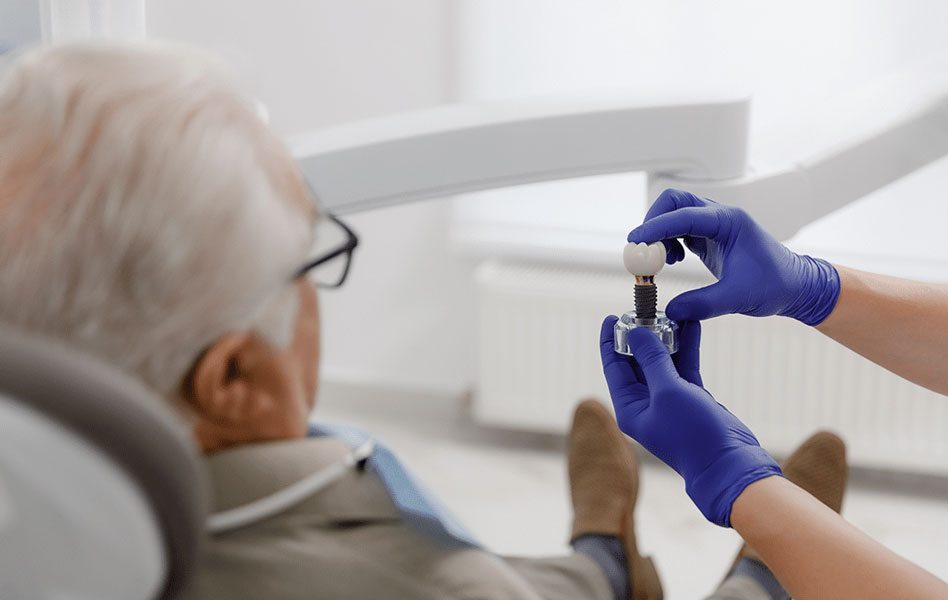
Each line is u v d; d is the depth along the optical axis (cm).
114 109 44
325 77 273
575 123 91
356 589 56
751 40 245
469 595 58
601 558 125
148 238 43
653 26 252
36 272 43
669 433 84
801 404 256
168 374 46
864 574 71
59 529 36
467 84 269
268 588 55
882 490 259
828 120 105
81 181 43
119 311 44
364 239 291
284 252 49
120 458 34
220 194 45
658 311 91
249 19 270
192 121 45
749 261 90
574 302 264
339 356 305
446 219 284
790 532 75
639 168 93
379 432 296
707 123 92
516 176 92
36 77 45
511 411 278
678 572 230
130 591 39
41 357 34
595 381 270
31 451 34
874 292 96
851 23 236
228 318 47
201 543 38
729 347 257
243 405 53
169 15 270
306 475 57
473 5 262
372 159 90
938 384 100
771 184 96
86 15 86
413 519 60
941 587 69
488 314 272
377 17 267
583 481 136
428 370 301
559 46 261
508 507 262
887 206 237
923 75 109
